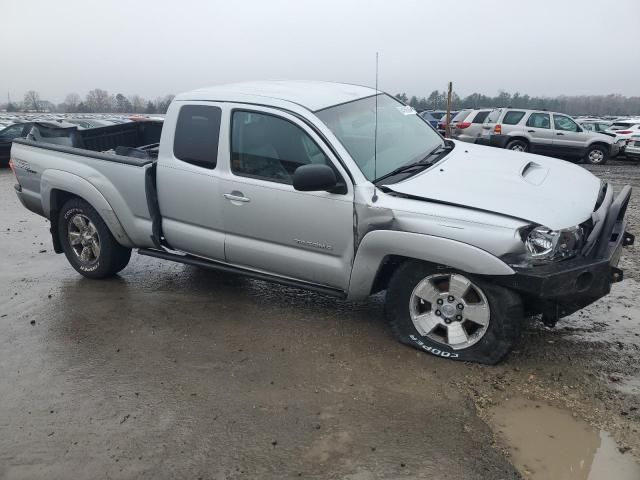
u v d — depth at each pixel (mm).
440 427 3143
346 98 4574
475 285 3641
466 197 3627
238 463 2910
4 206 10070
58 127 6195
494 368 3729
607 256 3471
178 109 4699
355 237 3904
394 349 4043
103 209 5156
